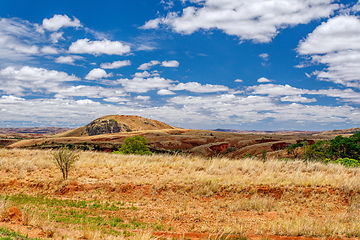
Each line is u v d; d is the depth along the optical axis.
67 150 14.36
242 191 11.91
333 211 9.99
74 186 12.76
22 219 7.74
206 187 12.30
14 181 13.16
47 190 12.66
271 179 12.84
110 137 182.62
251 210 10.30
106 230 8.12
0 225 7.15
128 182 13.13
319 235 7.71
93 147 96.44
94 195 12.17
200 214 9.97
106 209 10.52
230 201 11.23
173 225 9.02
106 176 14.12
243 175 14.17
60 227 7.81
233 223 8.94
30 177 13.81
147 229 8.55
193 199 11.55
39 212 9.12
